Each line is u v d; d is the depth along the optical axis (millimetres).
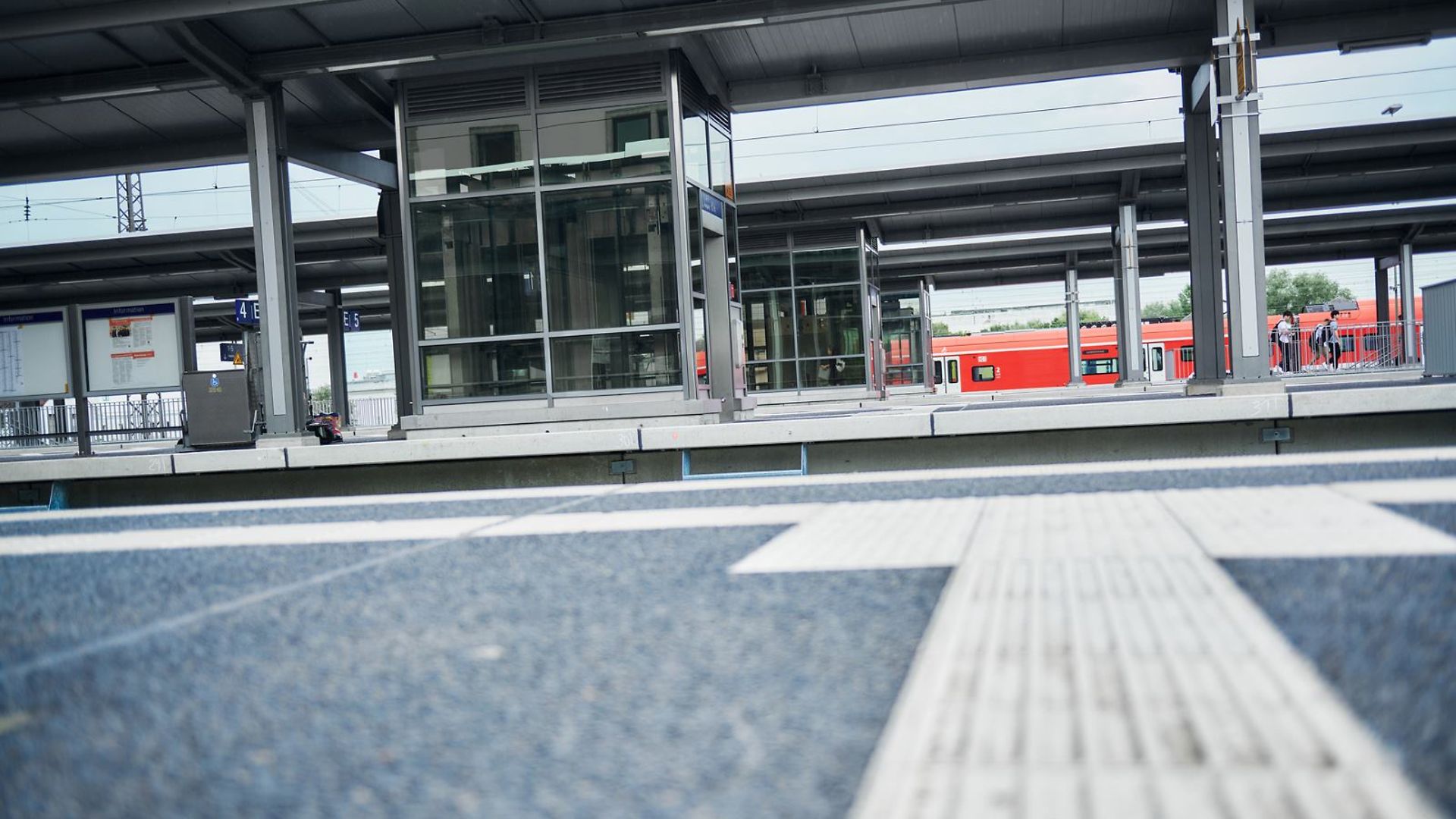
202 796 1710
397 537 5199
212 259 31812
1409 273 37125
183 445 21250
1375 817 1340
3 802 1722
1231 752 1588
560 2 15000
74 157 20453
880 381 31172
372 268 35625
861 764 1705
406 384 21453
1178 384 30562
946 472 7844
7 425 28141
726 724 1951
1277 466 6578
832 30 16734
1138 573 3066
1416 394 8500
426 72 16109
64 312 19594
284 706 2227
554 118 15836
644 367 15539
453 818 1567
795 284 29078
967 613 2639
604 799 1619
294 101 18484
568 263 15758
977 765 1585
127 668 2650
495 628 2898
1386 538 3438
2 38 14328
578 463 9875
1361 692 1880
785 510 5523
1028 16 16641
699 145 16625
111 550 5336
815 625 2721
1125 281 30375
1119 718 1766
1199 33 17344
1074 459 9086
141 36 15812
